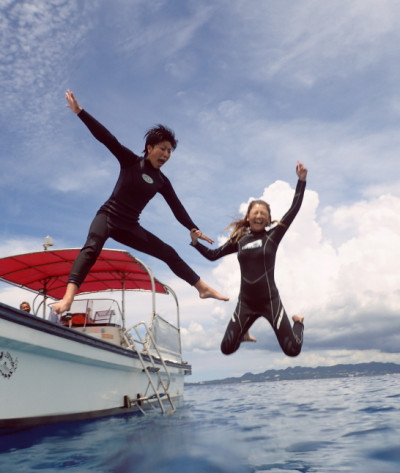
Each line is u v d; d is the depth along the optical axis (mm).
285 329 3607
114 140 4406
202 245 4555
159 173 4730
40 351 4723
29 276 8523
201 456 3221
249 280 3793
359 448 3301
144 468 2922
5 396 4246
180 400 10328
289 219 3906
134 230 4641
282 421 5168
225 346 3730
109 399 6367
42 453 3584
